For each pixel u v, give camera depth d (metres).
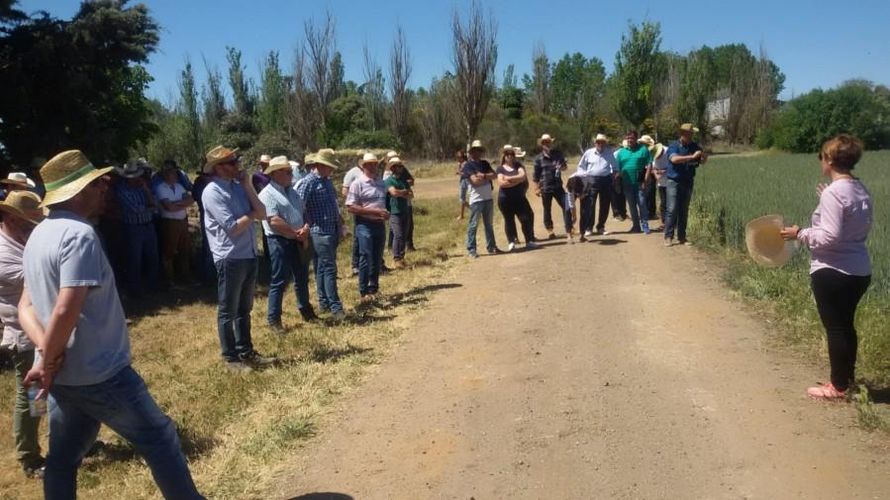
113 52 12.34
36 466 5.32
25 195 4.88
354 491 4.58
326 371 6.80
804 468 4.48
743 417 5.25
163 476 3.90
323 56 51.44
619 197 15.49
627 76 50.41
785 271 9.02
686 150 11.92
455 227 17.19
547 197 13.55
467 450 5.02
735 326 7.48
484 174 12.38
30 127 11.86
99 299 3.70
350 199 9.51
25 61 11.41
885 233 10.02
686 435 5.03
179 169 12.24
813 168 26.41
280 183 8.21
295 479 4.78
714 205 13.97
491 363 6.79
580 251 12.22
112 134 12.81
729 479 4.42
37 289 3.67
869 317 6.85
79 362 3.65
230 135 38.34
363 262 9.70
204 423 5.75
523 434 5.21
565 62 83.44
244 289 7.14
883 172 24.34
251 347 7.33
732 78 66.12
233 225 6.82
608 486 4.43
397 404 5.93
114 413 3.76
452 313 8.71
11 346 5.06
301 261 8.69
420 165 50.75
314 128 51.66
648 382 6.06
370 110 56.41
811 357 6.39
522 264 11.52
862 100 51.00
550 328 7.82
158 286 11.63
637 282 9.73
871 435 4.82
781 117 55.22
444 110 55.56
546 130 59.94
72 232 3.63
